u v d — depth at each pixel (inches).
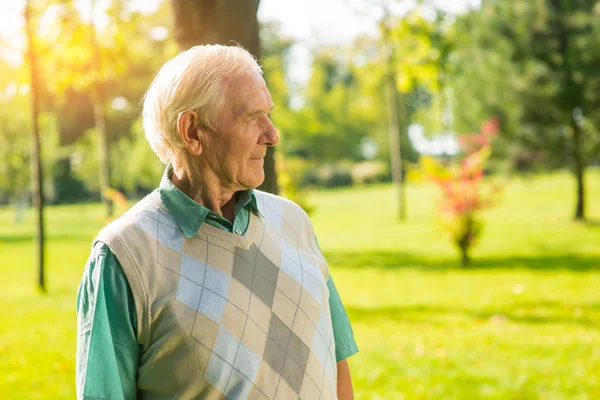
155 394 58.4
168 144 60.9
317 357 63.6
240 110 58.8
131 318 56.7
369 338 312.5
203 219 59.3
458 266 571.2
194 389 57.4
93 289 56.5
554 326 327.0
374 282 514.9
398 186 1042.7
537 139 753.6
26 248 842.2
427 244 730.2
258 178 61.9
